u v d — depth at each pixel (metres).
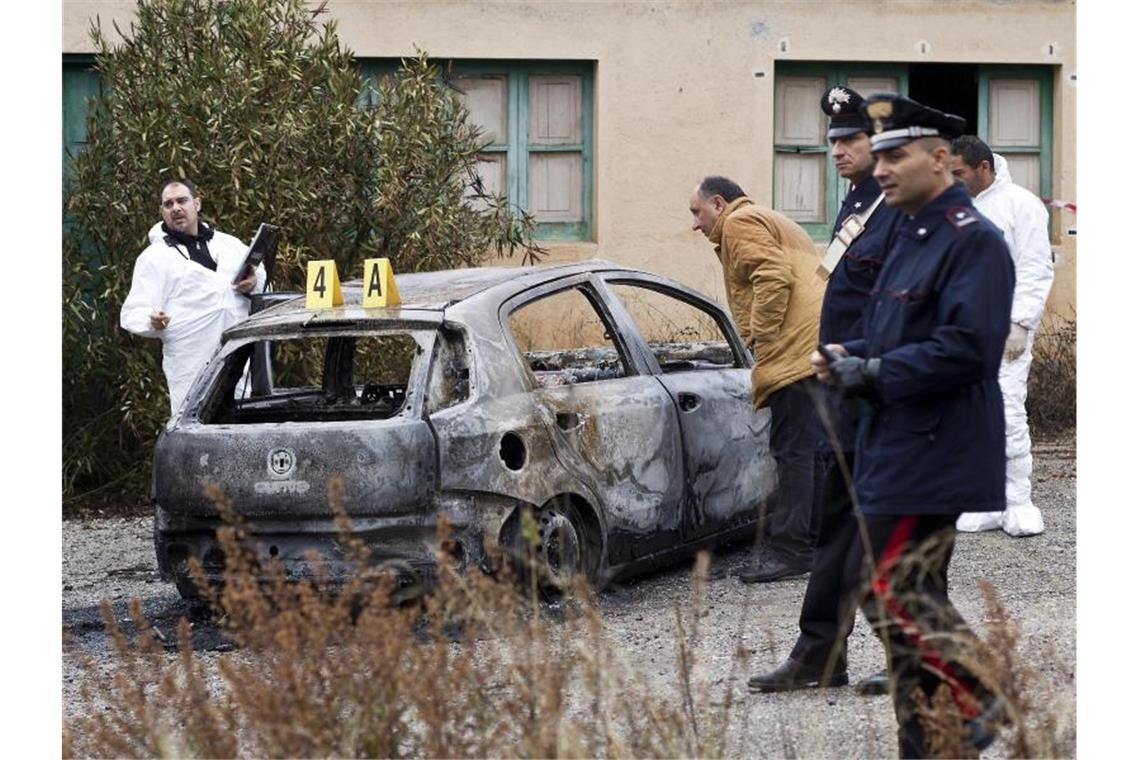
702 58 15.11
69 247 12.77
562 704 5.37
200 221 10.80
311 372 12.47
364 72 14.59
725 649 7.45
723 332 9.89
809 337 8.81
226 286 10.57
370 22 14.47
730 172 15.21
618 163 15.03
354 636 5.12
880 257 6.55
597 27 14.92
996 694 5.14
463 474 7.82
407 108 12.91
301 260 12.52
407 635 5.07
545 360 10.02
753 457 9.55
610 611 8.30
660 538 8.78
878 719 6.21
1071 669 6.67
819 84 15.59
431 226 12.67
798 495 8.88
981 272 5.39
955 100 16.31
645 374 8.96
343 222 12.91
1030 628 7.53
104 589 9.59
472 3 14.67
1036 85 15.98
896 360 5.40
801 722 6.16
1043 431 14.39
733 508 9.38
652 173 15.09
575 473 8.24
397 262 12.82
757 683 6.62
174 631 8.38
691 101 15.12
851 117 7.31
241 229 12.39
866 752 5.86
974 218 5.48
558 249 14.95
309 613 5.22
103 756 5.48
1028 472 10.02
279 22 12.98
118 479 12.57
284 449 7.80
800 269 8.88
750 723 6.21
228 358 8.48
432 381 7.95
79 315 12.54
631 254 15.09
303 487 7.75
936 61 15.52
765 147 15.27
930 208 5.57
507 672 5.71
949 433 5.45
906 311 5.52
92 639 8.30
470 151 13.30
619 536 8.48
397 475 7.71
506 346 8.24
